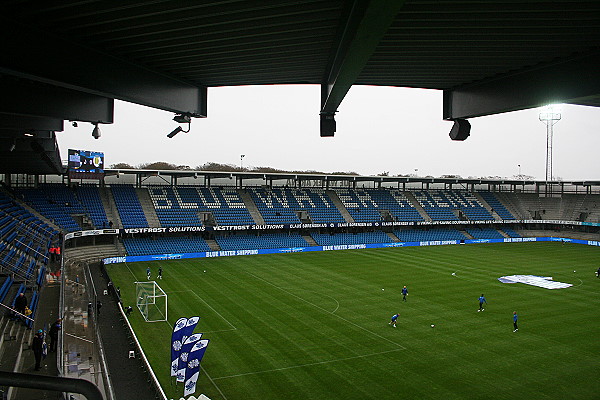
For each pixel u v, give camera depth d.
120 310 34.94
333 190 98.75
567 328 32.62
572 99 13.30
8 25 11.41
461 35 12.45
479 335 30.86
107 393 18.77
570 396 21.78
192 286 45.84
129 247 65.75
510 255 71.50
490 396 21.75
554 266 60.84
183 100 18.03
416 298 41.50
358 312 36.53
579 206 103.19
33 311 25.77
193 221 74.88
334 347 28.31
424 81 17.30
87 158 62.62
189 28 12.53
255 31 13.14
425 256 69.62
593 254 73.56
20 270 31.09
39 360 19.20
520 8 10.50
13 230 40.69
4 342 20.56
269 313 35.94
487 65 14.74
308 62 16.34
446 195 106.75
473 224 100.56
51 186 70.56
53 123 26.70
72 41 13.07
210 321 33.66
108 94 14.52
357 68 11.94
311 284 47.31
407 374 24.28
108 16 11.64
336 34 13.30
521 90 14.80
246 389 22.45
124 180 107.19
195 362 21.20
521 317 35.41
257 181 140.38
